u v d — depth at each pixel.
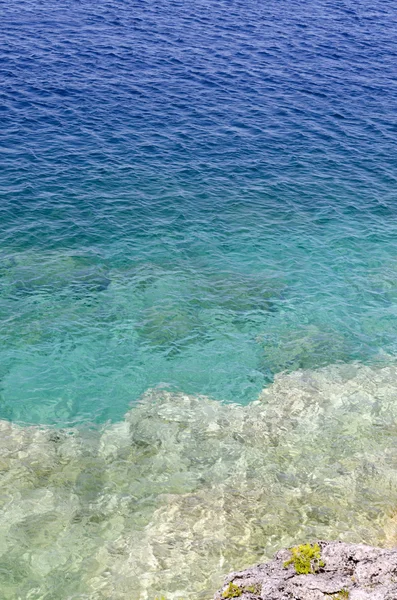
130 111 47.84
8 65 52.28
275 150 45.12
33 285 31.14
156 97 50.28
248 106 50.53
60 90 49.53
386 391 26.80
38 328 28.67
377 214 39.47
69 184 38.94
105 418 24.64
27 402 25.02
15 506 20.70
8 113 45.44
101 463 22.61
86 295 30.91
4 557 19.12
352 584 15.62
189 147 44.28
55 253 33.53
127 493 21.53
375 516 20.95
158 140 44.66
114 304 30.53
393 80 58.03
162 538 19.95
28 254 33.22
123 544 19.72
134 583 18.48
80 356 27.47
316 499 21.56
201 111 48.97
